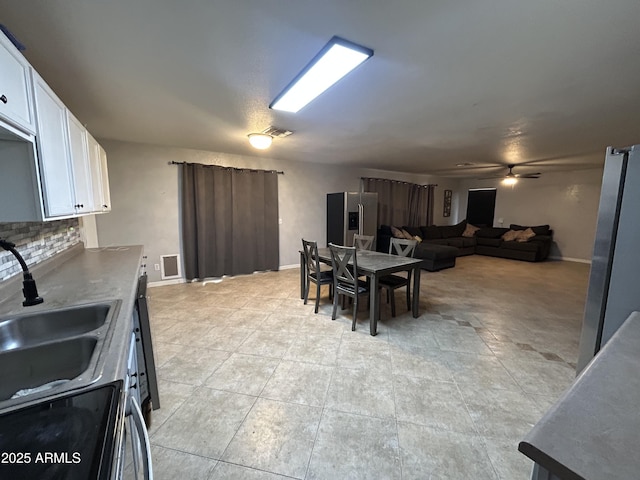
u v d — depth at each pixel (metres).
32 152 1.32
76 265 2.42
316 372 2.18
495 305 3.69
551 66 1.78
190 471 1.37
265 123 3.00
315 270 3.63
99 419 0.68
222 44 1.56
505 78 1.94
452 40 1.50
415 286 3.22
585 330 1.47
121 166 4.01
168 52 1.64
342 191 6.34
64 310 1.40
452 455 1.46
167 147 4.30
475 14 1.29
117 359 0.94
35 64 1.77
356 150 4.48
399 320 3.19
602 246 1.37
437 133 3.38
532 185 7.35
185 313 3.36
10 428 0.64
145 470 0.71
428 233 7.40
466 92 2.17
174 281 4.57
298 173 5.69
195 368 2.22
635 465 0.51
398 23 1.36
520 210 7.61
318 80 1.95
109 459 0.57
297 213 5.75
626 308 1.31
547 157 4.89
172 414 1.73
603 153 4.49
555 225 6.99
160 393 1.92
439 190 8.45
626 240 1.29
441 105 2.44
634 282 1.28
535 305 3.70
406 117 2.78
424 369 2.23
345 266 2.95
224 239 4.84
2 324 1.26
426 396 1.92
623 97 2.26
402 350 2.52
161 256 4.43
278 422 1.68
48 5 1.24
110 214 4.00
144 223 4.25
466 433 1.61
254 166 5.13
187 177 4.42
